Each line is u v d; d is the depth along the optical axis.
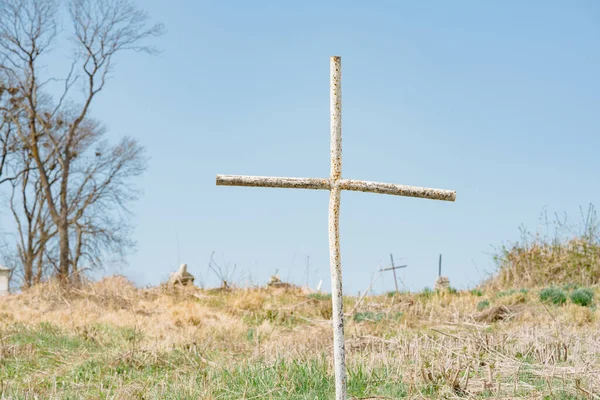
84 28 26.42
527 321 11.30
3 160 26.75
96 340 10.61
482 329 9.93
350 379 6.57
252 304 15.38
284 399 6.19
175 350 9.55
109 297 15.59
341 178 4.68
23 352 9.66
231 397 6.46
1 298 15.78
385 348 8.56
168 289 17.41
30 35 25.81
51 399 6.89
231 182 4.61
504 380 6.19
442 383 6.11
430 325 11.72
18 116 26.53
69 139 26.33
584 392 5.38
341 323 4.58
